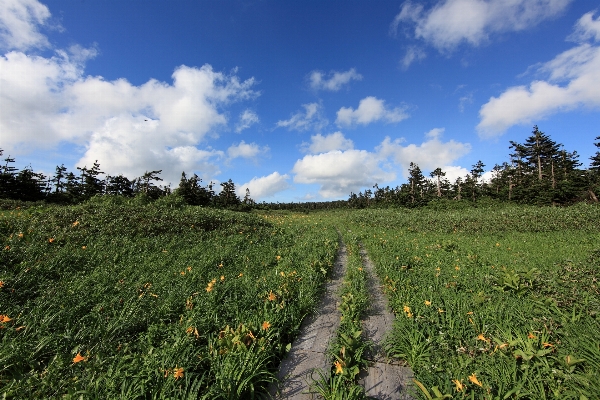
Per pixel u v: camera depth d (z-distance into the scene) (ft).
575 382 8.58
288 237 40.14
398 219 66.44
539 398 8.19
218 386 8.53
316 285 19.30
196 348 10.51
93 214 31.14
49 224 26.23
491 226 50.70
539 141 127.24
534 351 9.75
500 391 8.28
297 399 9.23
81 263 19.61
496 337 11.24
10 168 100.83
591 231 43.42
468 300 15.07
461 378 8.99
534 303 14.05
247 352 10.06
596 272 16.60
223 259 24.38
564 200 100.12
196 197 128.57
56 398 8.12
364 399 9.01
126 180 129.18
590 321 11.46
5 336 10.21
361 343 11.66
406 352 11.16
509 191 123.44
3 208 57.21
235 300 14.96
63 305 13.21
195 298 15.07
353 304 15.49
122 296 15.03
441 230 52.70
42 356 10.16
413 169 144.05
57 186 115.14
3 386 8.57
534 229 47.65
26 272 15.97
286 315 13.97
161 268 20.79
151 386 8.42
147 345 10.82
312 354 11.83
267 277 19.35
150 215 34.47
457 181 153.58
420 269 22.89
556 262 21.13
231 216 46.50
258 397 9.05
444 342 11.08
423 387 8.55
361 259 29.50
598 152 110.01
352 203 205.67
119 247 24.41
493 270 20.94
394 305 16.07
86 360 9.62
